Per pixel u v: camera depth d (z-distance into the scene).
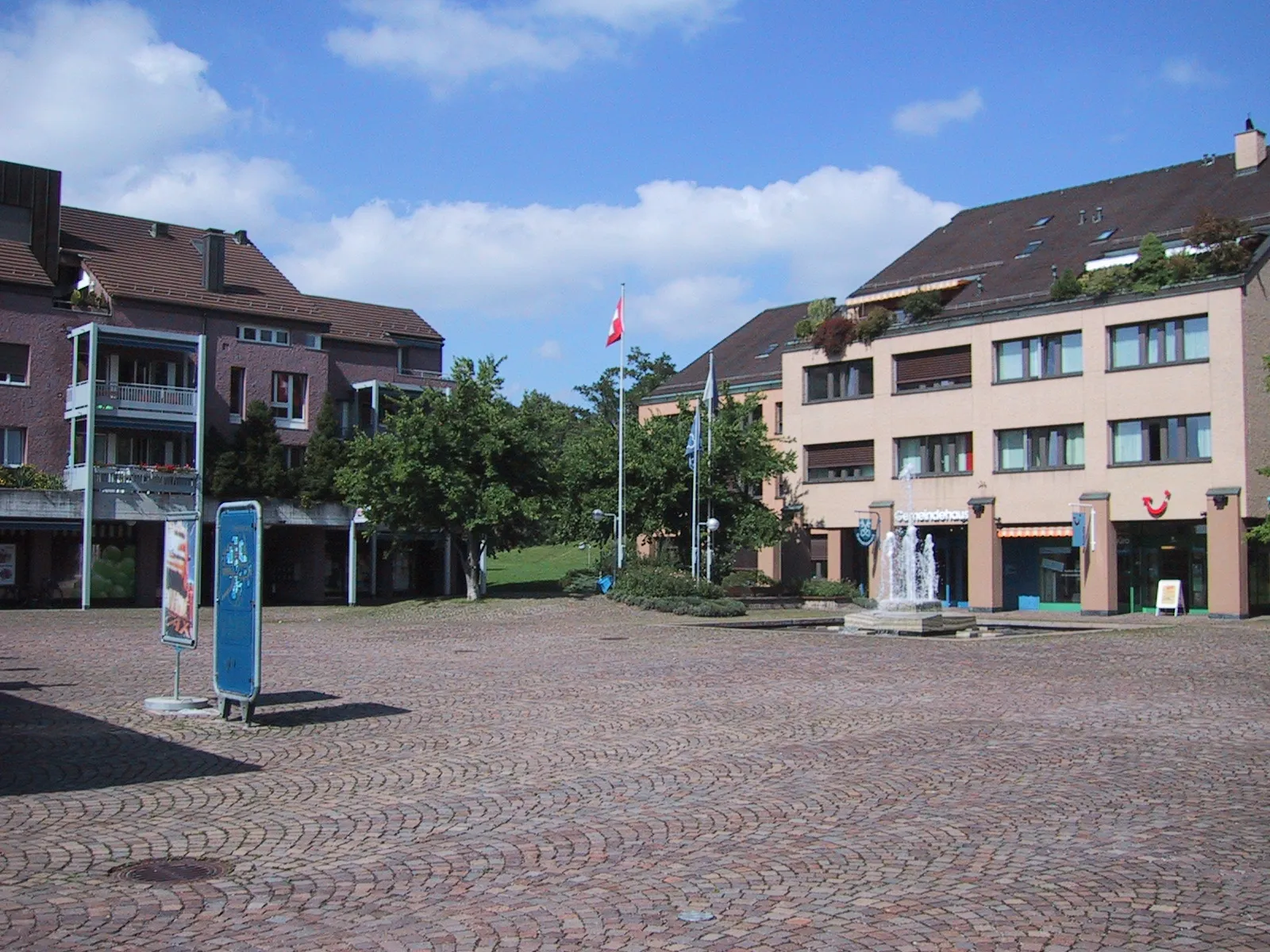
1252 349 38.25
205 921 6.41
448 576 55.84
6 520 40.91
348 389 55.59
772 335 62.53
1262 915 6.46
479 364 43.47
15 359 44.00
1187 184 47.44
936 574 47.22
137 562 45.84
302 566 51.25
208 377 48.72
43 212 47.16
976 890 6.96
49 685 17.38
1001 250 50.16
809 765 11.02
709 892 6.95
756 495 51.31
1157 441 40.19
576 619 33.59
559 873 7.39
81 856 7.77
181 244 53.50
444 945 6.04
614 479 45.28
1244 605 37.69
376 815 9.02
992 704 15.13
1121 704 15.16
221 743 12.34
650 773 10.68
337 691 16.84
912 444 47.38
